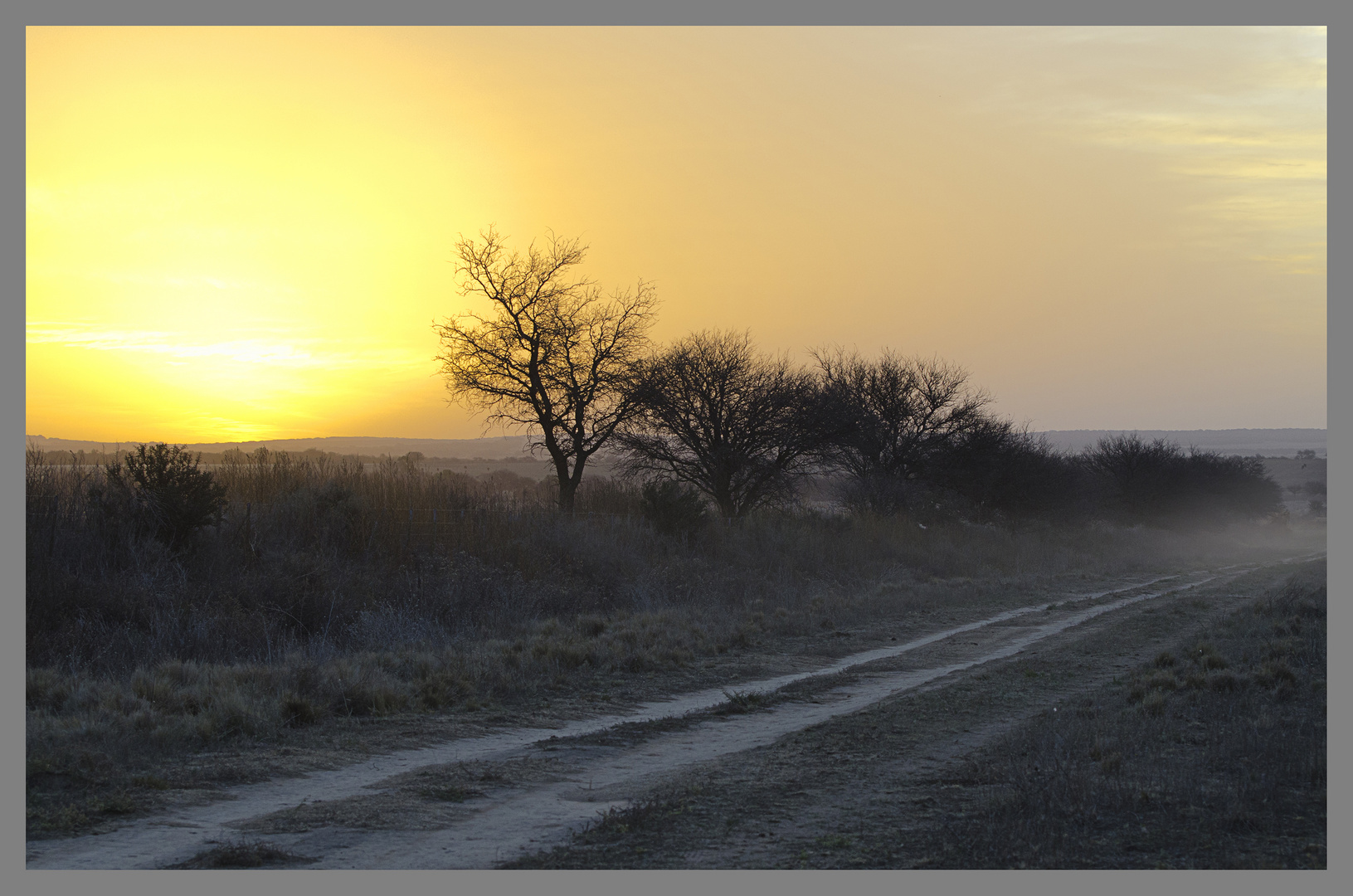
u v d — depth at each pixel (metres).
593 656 16.55
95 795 8.30
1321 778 8.15
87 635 14.37
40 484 18.28
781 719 12.55
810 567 32.12
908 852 6.78
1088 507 68.25
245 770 9.37
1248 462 101.69
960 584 32.38
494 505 26.64
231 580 18.00
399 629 17.12
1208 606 25.25
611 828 7.57
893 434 54.59
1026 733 10.45
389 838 7.43
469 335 37.88
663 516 31.38
